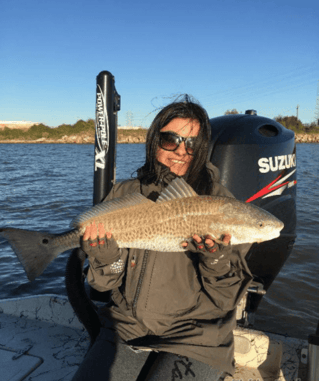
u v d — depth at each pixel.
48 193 16.27
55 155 53.69
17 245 2.02
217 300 1.84
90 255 1.83
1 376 2.49
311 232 8.63
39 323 3.18
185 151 2.03
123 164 32.19
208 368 1.75
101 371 1.74
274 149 3.38
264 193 3.34
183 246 1.81
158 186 2.10
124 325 1.93
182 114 1.97
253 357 2.62
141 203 1.95
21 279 6.60
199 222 1.89
